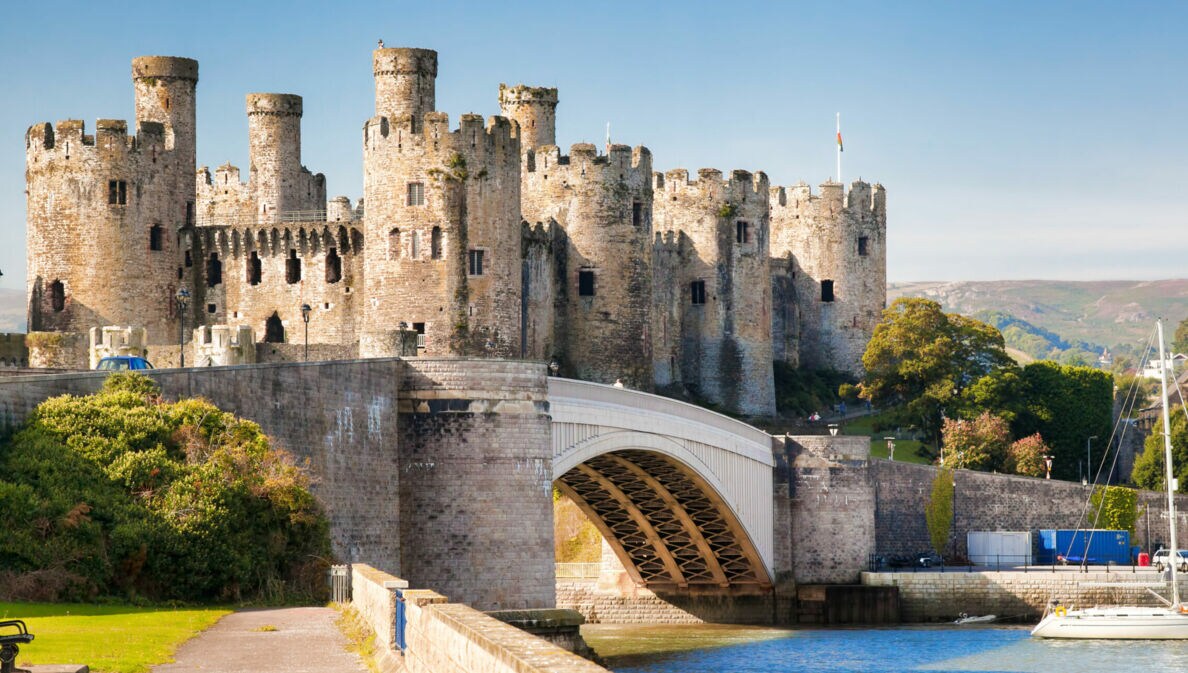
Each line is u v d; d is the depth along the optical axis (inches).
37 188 6589.6
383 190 6461.6
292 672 1793.8
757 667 4512.8
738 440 5418.3
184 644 2058.3
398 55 6943.9
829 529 5880.9
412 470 3686.0
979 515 6466.5
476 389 3690.9
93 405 2913.4
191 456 2938.0
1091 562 6378.0
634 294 7199.8
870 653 4820.4
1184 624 5078.7
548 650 1228.5
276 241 6904.5
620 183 7190.0
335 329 6845.5
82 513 2709.2
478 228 6427.2
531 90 7613.2
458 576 3659.0
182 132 6894.7
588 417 4205.2
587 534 6304.1
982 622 5728.3
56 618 2337.6
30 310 6574.8
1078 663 4559.5
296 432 3334.2
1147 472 7618.1
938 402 7770.7
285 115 7706.7
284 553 3016.7
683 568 5821.9
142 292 6643.7
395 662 1765.5
